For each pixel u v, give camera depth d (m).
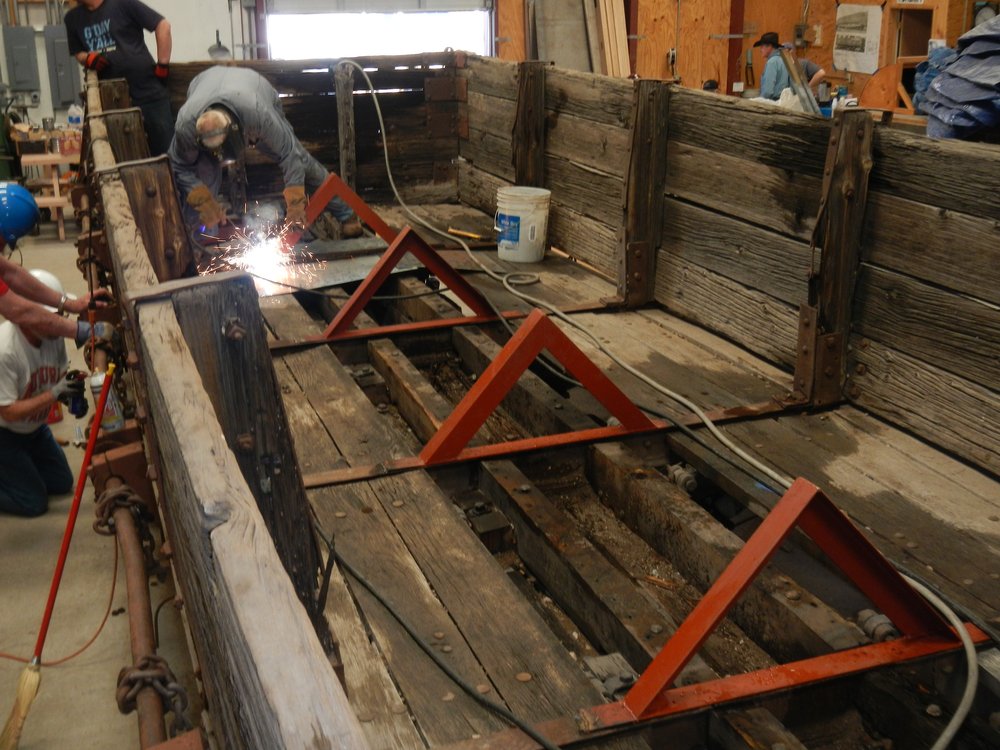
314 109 7.61
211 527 1.07
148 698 2.39
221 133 5.90
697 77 13.75
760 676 2.33
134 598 3.00
